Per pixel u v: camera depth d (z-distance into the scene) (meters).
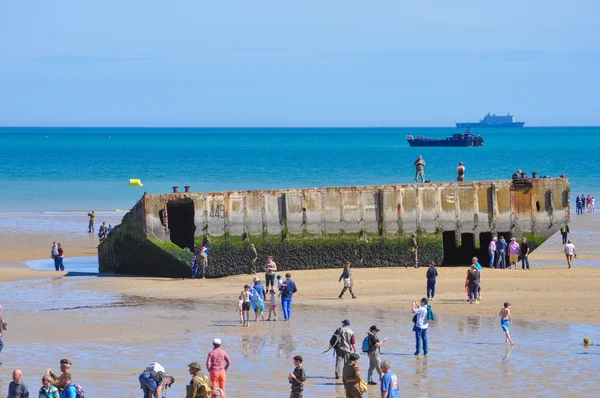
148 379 32.44
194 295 62.66
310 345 46.16
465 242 83.00
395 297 60.78
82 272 76.50
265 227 74.56
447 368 40.94
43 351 44.94
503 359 42.62
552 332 48.91
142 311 56.31
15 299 61.09
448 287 64.88
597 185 188.00
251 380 39.06
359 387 33.56
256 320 52.34
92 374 40.16
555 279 68.12
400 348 45.16
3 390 37.34
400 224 77.50
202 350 45.12
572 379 38.88
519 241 80.62
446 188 78.69
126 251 73.81
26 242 100.25
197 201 72.62
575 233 108.31
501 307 56.41
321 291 63.78
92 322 52.50
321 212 76.00
